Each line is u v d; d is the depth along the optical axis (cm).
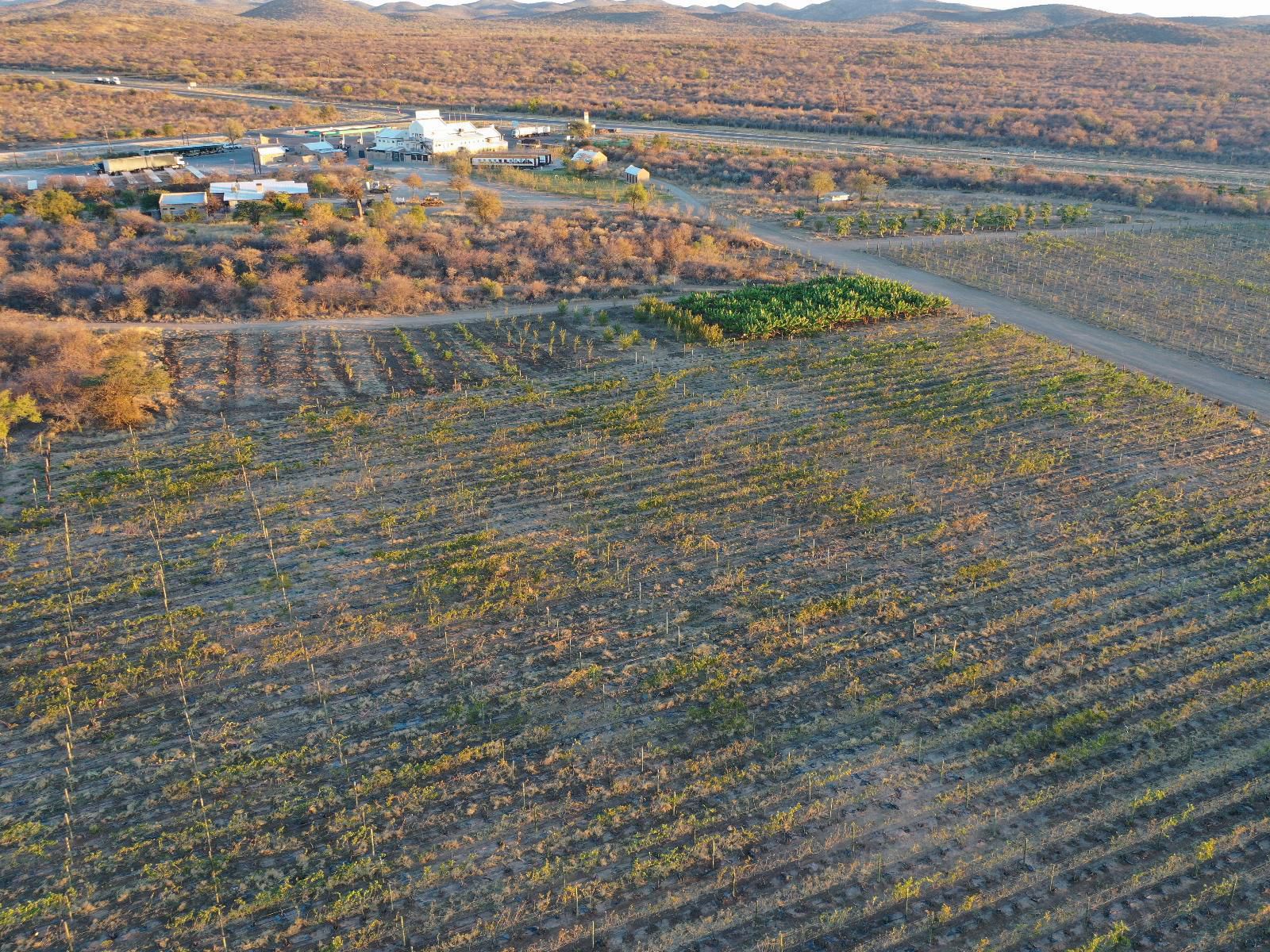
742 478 4653
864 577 3838
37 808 2658
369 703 3088
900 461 4850
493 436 5066
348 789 2739
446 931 2312
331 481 4591
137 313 6869
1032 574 3834
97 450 4856
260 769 2798
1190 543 4053
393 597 3672
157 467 4688
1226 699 3106
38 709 3038
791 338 6738
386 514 4288
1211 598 3669
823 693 3164
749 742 2936
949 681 3206
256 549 3994
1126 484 4597
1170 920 2338
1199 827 2616
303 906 2383
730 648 3391
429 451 4919
